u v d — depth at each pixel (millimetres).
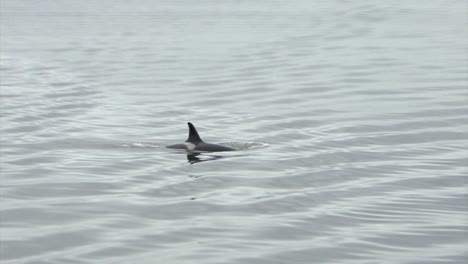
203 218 76062
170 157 100062
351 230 72625
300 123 122438
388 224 74438
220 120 126500
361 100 142250
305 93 151125
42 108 136500
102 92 156500
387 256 66062
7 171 93938
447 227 73375
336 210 78625
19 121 124500
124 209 78812
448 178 90250
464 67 180500
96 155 101812
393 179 90125
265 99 145500
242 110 135000
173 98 149000
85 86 164125
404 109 132125
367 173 92750
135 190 85625
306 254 66562
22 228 73062
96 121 125438
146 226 73688
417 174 92125
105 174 92312
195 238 70375
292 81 166500
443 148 105188
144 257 65688
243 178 90188
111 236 70875
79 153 103125
